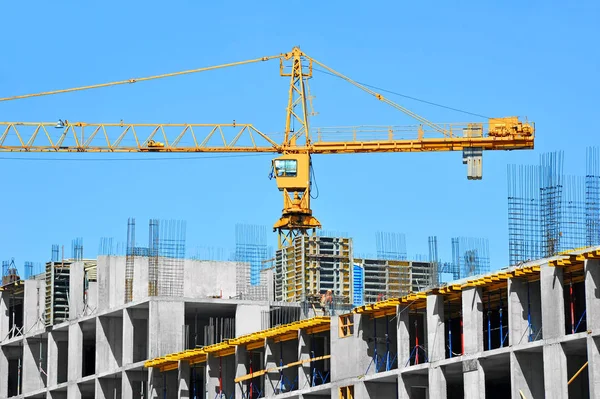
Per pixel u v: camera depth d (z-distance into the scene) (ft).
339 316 357.61
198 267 445.78
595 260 288.51
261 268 490.49
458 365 321.11
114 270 451.12
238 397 384.27
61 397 472.03
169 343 410.31
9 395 511.81
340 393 353.10
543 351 294.66
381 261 417.69
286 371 380.37
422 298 332.39
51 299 488.44
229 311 428.56
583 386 315.78
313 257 477.36
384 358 349.41
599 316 286.25
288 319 424.05
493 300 331.36
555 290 294.87
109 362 440.86
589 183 318.86
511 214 320.29
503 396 365.61
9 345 500.74
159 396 413.59
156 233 443.32
